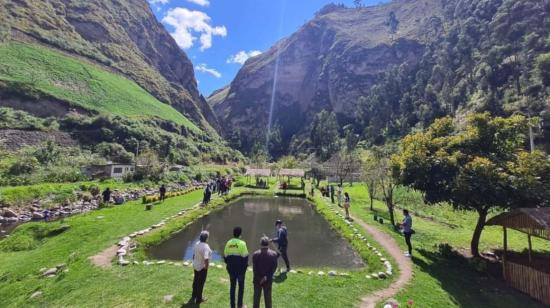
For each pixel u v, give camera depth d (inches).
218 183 1878.7
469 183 560.4
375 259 627.8
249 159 5679.1
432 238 804.0
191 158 3784.5
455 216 1083.3
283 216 1267.2
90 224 844.0
